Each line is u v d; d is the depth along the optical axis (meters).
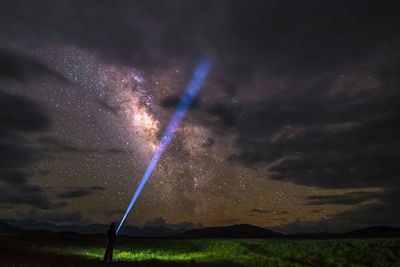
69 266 23.05
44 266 22.53
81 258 28.92
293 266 30.75
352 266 32.53
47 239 54.75
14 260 25.03
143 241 58.09
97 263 25.52
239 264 29.17
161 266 25.56
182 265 26.64
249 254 36.28
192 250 43.19
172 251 41.62
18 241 46.81
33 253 31.12
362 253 36.25
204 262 29.42
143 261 28.36
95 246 46.91
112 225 27.92
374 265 32.91
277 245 41.06
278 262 31.44
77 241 54.31
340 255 35.91
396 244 38.44
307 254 36.50
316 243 41.44
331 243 40.66
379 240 41.00
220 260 31.14
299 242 43.84
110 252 27.39
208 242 48.41
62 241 52.78
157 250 42.66
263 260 31.78
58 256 29.53
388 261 34.06
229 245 42.69
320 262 33.97
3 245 38.16
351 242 40.62
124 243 53.03
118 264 25.55
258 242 45.38
